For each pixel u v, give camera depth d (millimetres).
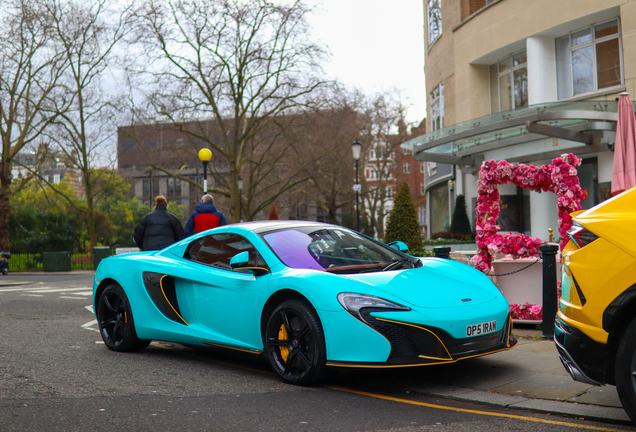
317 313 4484
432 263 5340
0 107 31219
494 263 7449
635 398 3178
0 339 7098
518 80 19125
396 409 3963
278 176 40000
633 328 3188
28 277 23719
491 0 21516
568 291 3504
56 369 5359
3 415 3836
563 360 3555
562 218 7434
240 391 4500
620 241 3268
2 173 31688
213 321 5395
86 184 33188
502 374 4863
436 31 24594
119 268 6316
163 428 3547
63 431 3490
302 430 3494
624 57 15023
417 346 4266
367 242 5723
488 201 7684
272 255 5148
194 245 5938
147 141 32250
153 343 6914
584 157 15984
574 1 16062
